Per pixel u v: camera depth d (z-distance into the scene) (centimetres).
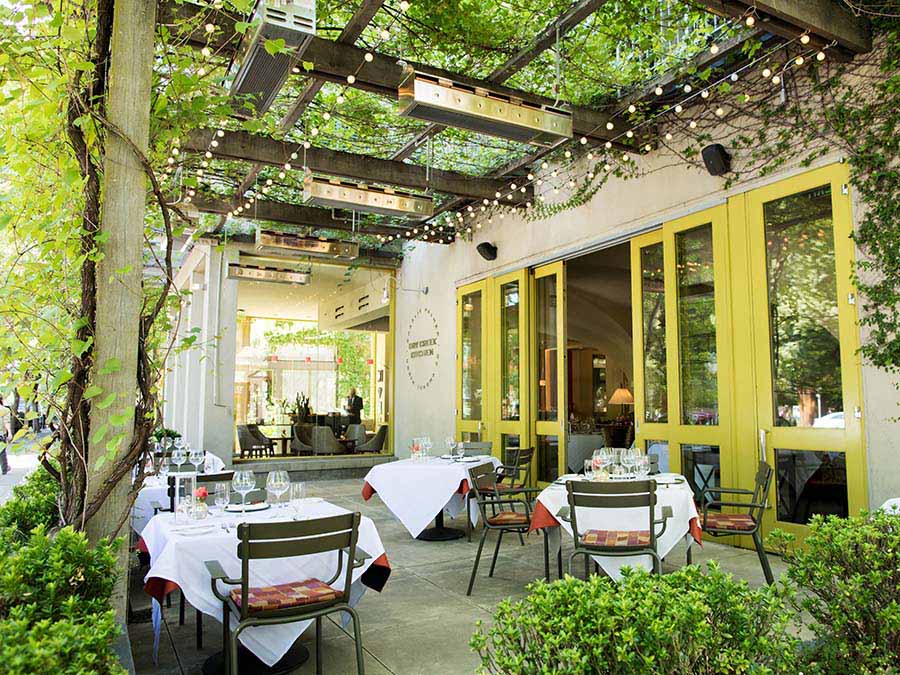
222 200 798
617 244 700
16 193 247
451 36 491
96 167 243
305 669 305
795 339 500
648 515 385
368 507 773
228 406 1008
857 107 458
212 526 320
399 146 692
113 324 234
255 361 1421
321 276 1243
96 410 231
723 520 423
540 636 167
